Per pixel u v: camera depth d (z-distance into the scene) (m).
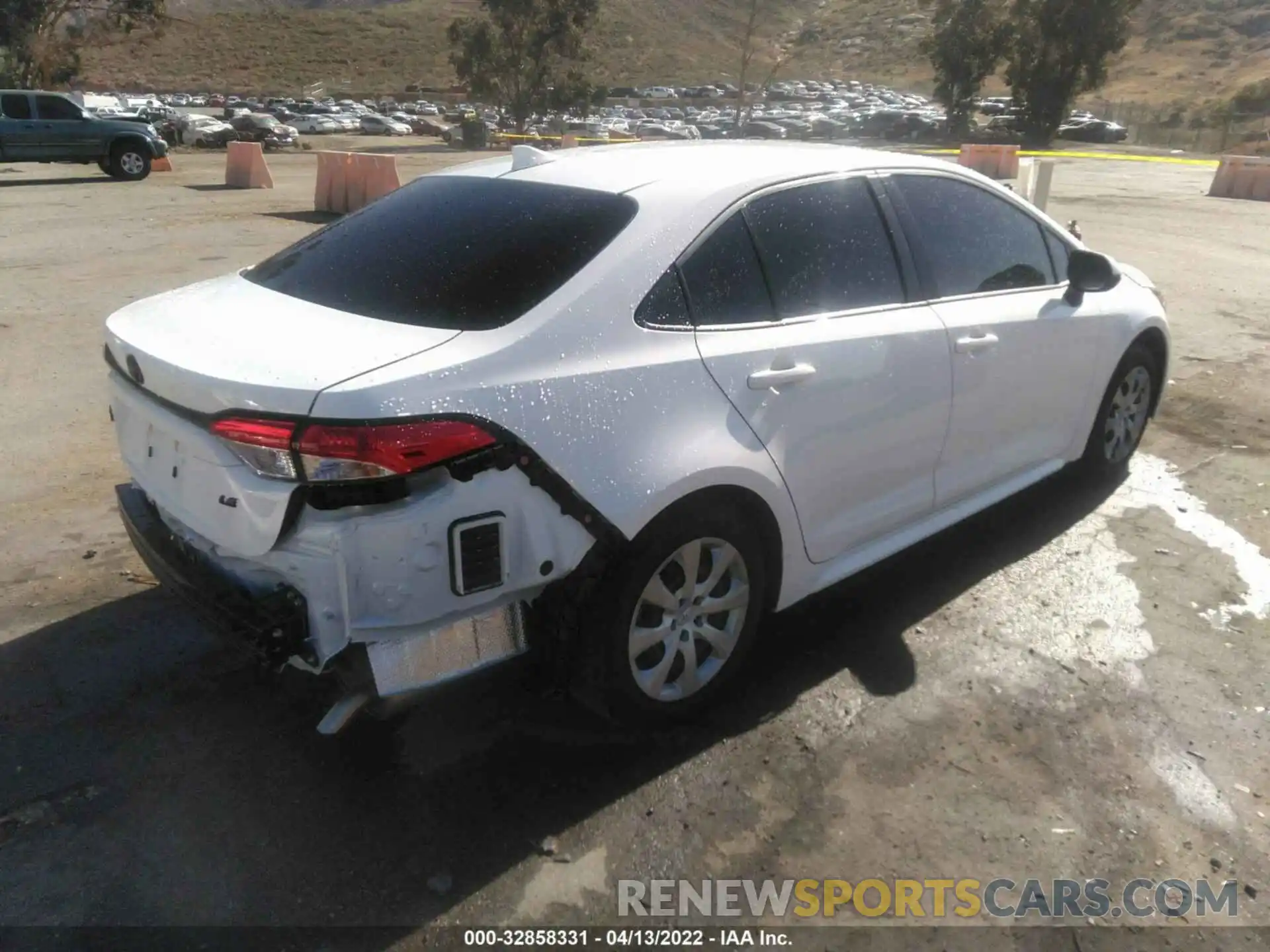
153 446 2.96
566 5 40.19
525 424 2.65
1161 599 4.10
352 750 3.15
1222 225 14.53
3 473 5.16
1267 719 3.35
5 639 3.70
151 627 3.80
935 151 27.47
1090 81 42.16
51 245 11.37
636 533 2.85
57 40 41.28
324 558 2.51
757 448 3.14
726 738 3.23
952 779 3.06
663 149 3.79
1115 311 4.75
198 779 3.02
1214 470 5.42
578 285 2.89
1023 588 4.18
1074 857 2.79
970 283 4.03
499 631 2.79
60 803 2.91
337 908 2.59
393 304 2.93
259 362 2.61
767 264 3.30
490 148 39.66
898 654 3.70
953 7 45.53
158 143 20.11
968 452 4.07
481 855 2.75
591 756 3.13
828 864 2.75
